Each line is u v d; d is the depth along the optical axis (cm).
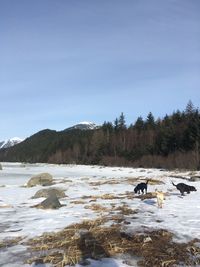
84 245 1197
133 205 1998
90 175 5831
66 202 2167
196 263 1045
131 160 10256
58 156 14650
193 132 9088
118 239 1248
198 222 1527
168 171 6425
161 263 1038
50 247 1195
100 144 12631
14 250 1184
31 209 1934
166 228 1409
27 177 5259
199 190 2750
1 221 1620
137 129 13138
